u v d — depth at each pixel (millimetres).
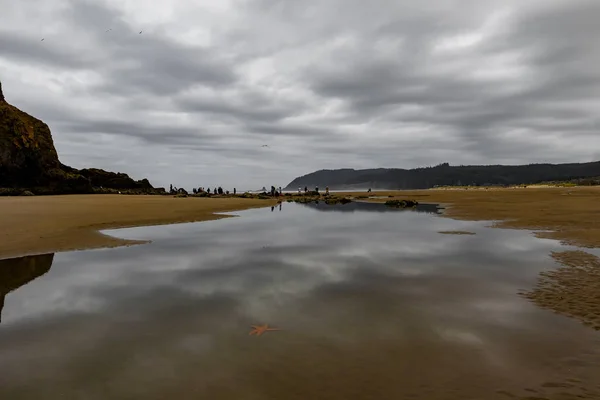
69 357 5223
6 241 15086
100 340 5824
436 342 5742
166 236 17797
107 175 80188
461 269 10781
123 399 4121
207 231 19859
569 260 11781
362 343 5703
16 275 10164
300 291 8609
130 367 4906
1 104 59688
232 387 4371
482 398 4160
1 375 4711
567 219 22891
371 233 19047
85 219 22594
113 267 11141
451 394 4242
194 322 6621
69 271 10625
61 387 4402
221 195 79438
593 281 9258
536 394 4250
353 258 12484
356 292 8516
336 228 21406
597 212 26953
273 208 43188
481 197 59344
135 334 6074
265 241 16344
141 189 83188
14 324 6562
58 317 6902
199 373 4734
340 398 4137
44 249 13891
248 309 7344
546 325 6461
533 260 11930
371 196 83688
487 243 15383
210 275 10156
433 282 9359
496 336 5984
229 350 5438
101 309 7348
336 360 5113
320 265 11406
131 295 8305
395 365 4969
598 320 6668
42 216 22938
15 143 56375
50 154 64750
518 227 20375
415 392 4277
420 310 7262
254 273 10391
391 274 10234
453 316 6930
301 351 5402
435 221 25234
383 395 4203
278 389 4328
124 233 18672
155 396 4184
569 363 5031
